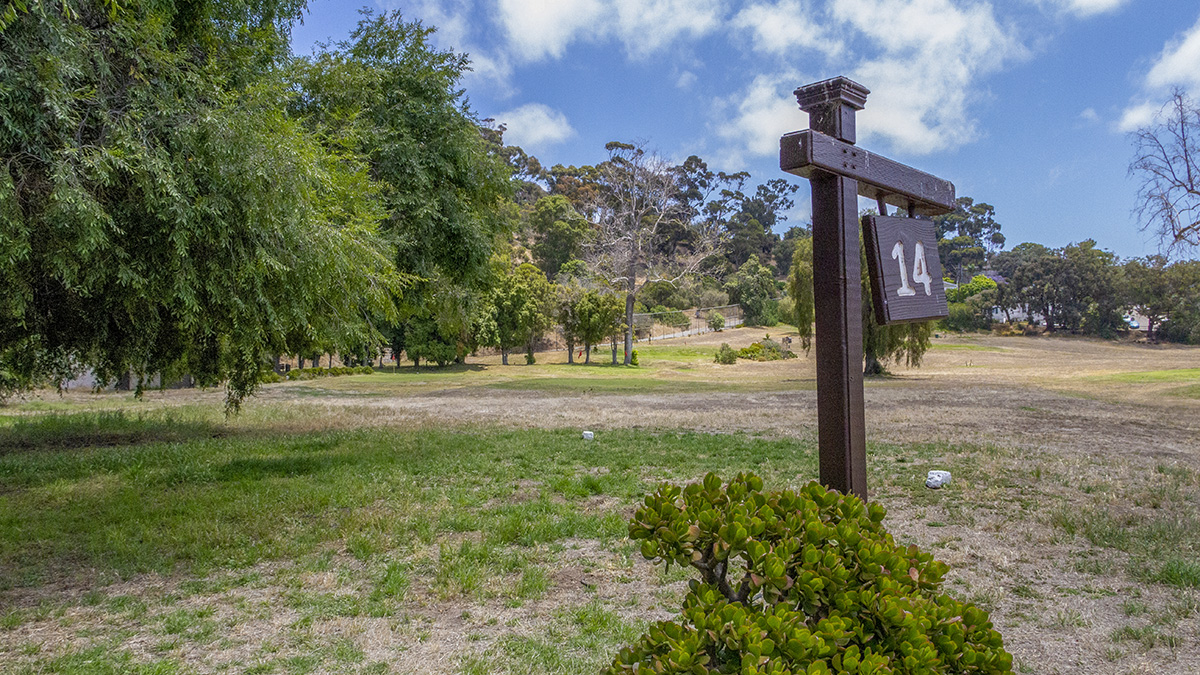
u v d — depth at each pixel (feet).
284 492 27.07
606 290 213.05
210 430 50.65
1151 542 19.99
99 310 29.27
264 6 38.73
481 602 15.81
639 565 18.53
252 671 12.48
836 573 7.09
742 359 201.46
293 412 63.62
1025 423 52.42
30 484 30.35
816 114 11.09
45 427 50.49
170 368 38.37
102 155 20.07
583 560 18.88
